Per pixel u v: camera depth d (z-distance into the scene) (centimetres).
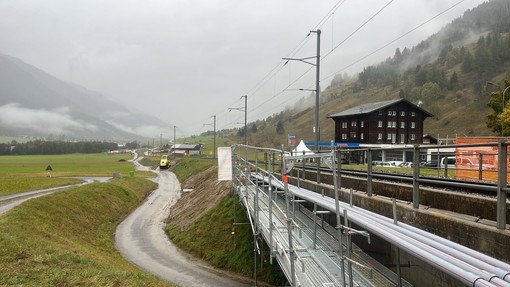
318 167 1575
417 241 545
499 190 621
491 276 401
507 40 18525
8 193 3631
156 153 19588
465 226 689
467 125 13000
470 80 17388
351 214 790
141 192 5231
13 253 1545
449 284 702
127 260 2356
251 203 1792
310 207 1628
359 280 835
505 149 612
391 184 1121
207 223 2788
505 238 596
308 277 878
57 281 1334
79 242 2353
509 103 4903
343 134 7950
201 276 2070
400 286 793
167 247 2677
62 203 2981
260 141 15400
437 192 888
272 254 1127
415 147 869
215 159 7744
